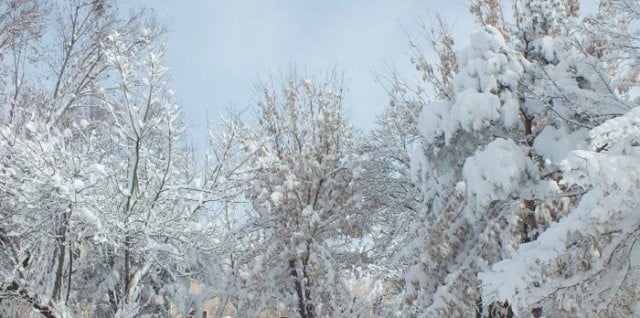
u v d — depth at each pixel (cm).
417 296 929
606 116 792
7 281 943
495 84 851
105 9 1866
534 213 804
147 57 1066
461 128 899
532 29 909
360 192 1403
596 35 827
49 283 1039
